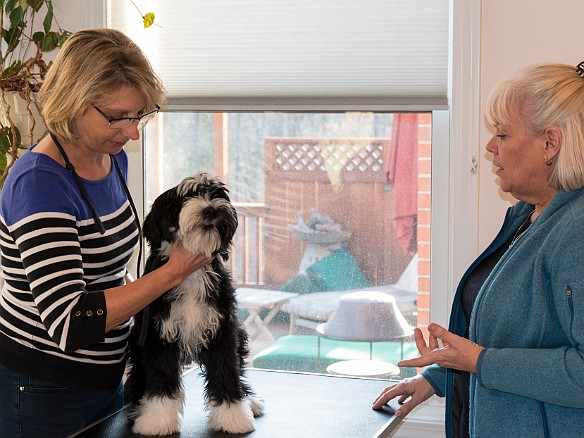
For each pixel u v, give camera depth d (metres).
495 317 1.65
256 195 3.14
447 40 2.75
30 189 1.66
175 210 1.81
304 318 3.15
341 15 2.81
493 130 2.23
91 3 2.97
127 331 1.99
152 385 1.85
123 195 1.93
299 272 3.14
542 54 2.61
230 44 2.90
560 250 1.54
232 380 1.89
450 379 2.00
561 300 1.53
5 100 2.73
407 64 2.79
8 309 1.85
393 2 2.77
